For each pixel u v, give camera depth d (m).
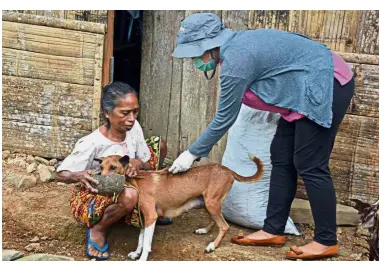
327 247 3.75
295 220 4.38
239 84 3.44
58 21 4.53
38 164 4.73
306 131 3.56
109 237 4.01
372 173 4.40
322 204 3.68
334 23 4.30
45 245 3.98
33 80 4.67
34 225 4.06
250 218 4.15
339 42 4.32
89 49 4.57
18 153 4.81
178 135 4.92
